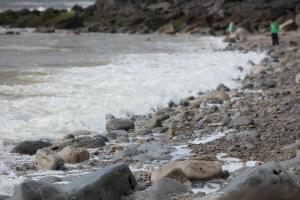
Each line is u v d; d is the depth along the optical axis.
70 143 35.88
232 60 86.00
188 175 26.23
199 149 34.25
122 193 23.12
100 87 57.56
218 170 26.72
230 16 197.00
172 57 90.19
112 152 34.66
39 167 30.23
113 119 43.28
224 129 40.66
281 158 30.67
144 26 197.25
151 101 52.06
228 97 54.62
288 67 76.94
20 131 39.75
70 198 20.88
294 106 48.66
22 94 52.25
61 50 101.62
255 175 20.38
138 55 93.12
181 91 58.50
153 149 33.91
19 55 88.62
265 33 158.38
